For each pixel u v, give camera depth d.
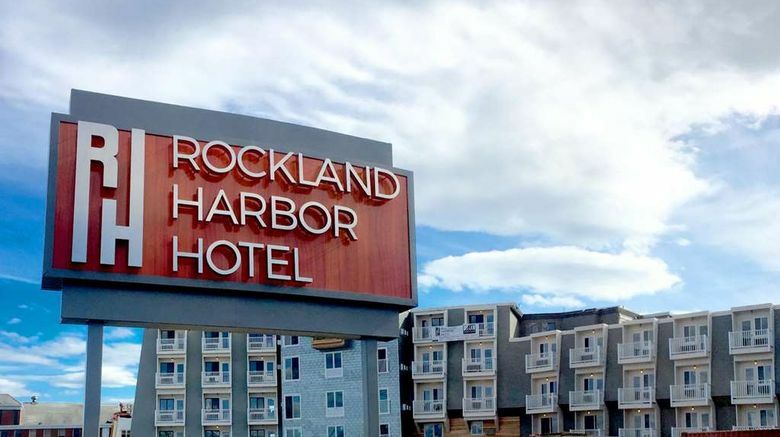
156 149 31.05
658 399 75.75
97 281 29.59
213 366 89.88
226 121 32.59
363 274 34.00
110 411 120.19
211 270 31.08
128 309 30.05
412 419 85.12
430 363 85.38
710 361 74.06
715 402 73.44
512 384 83.12
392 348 85.31
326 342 86.06
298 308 32.94
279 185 32.97
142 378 89.12
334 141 34.66
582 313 87.38
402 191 35.56
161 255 30.45
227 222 31.78
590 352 79.56
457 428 84.19
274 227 32.41
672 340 75.69
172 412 88.06
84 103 30.55
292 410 87.56
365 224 34.44
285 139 33.62
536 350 83.12
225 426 88.00
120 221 30.03
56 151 29.69
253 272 31.86
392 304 34.44
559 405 79.88
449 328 85.88
